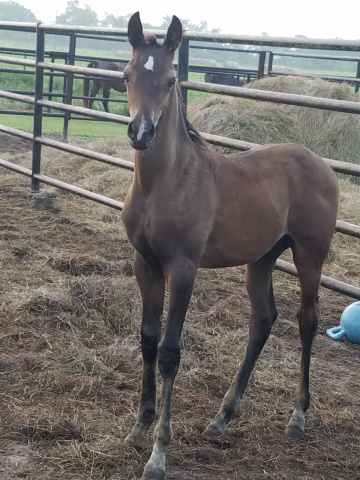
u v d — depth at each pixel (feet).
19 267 16.56
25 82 60.23
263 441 10.10
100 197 19.57
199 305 15.29
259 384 11.91
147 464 8.80
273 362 12.79
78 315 14.15
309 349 10.84
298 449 9.95
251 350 10.85
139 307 14.37
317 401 11.49
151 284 9.71
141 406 9.61
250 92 15.02
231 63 89.51
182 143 9.37
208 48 37.52
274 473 9.12
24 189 24.89
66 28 20.79
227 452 9.65
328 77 37.78
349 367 13.04
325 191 11.14
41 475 8.69
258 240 10.33
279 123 27.71
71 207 22.56
